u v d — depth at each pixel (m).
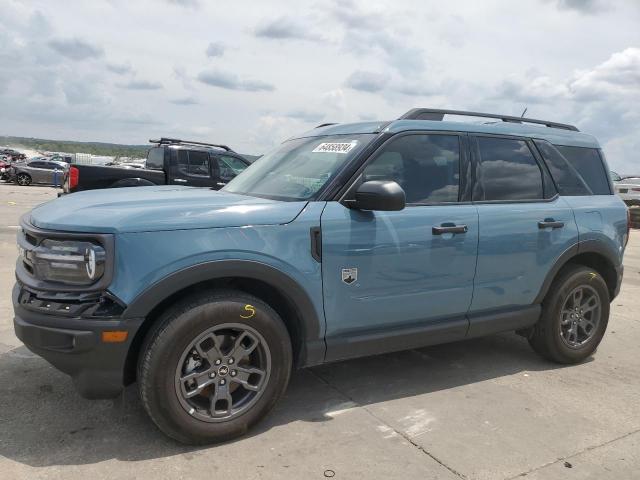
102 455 2.88
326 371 4.23
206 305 2.89
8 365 3.99
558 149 4.52
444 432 3.30
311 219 3.23
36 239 2.89
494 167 4.08
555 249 4.25
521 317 4.22
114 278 2.73
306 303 3.22
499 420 3.49
